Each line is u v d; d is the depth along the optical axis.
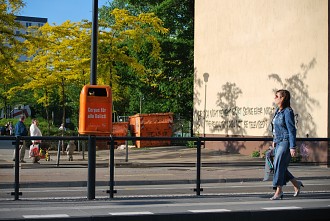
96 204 10.31
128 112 56.34
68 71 30.47
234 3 29.84
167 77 40.59
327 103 23.52
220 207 9.91
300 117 24.98
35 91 37.59
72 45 29.42
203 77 32.94
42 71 30.97
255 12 28.09
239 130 29.33
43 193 13.42
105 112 10.83
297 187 11.62
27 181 13.77
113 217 8.70
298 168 13.59
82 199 11.25
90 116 10.76
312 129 24.28
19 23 26.05
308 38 24.58
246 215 9.34
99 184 14.80
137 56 38.62
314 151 13.50
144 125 36.59
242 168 14.34
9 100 68.12
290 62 25.62
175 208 9.77
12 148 11.31
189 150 14.38
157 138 12.00
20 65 31.47
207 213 9.13
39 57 31.73
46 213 9.05
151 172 15.24
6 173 11.26
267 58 27.19
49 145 16.22
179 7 40.53
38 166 14.09
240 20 29.34
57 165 14.40
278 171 11.12
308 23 24.59
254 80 28.19
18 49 26.08
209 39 32.31
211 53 32.12
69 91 44.38
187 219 9.03
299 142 13.37
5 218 8.30
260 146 14.93
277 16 26.50
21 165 12.40
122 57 29.64
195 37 33.97
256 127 27.95
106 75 29.70
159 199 11.27
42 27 29.53
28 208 9.69
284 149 10.94
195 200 11.05
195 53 33.94
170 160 15.67
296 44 25.27
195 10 34.00
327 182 13.30
